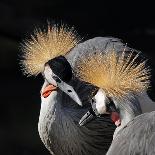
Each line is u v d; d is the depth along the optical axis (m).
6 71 21.75
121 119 7.90
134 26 21.38
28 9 22.12
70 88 9.27
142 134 6.95
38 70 9.48
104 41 9.98
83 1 21.80
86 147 9.98
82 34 21.03
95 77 7.84
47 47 9.48
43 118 9.81
